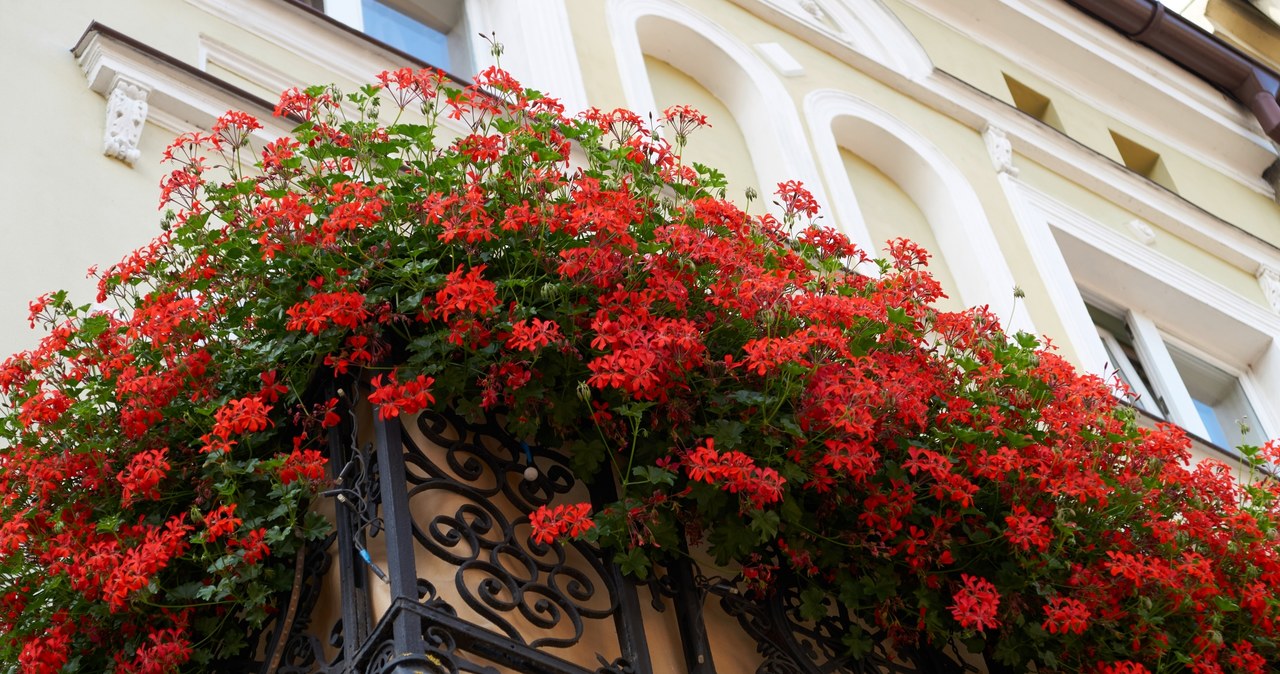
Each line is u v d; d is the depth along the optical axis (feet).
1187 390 36.17
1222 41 43.47
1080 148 37.42
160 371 15.47
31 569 14.46
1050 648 16.96
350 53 24.07
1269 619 17.75
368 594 13.84
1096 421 17.93
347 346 15.30
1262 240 39.65
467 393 15.35
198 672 14.28
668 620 15.65
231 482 14.19
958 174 33.50
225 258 15.93
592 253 15.30
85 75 20.51
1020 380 17.92
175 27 22.35
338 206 15.43
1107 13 42.09
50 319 15.96
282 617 14.20
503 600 14.42
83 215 18.63
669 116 18.28
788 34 33.81
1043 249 33.01
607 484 15.72
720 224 17.08
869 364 16.01
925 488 16.74
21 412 14.84
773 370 15.46
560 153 16.75
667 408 15.33
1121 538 17.37
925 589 16.39
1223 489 18.52
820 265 18.43
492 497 15.25
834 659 16.10
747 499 15.25
